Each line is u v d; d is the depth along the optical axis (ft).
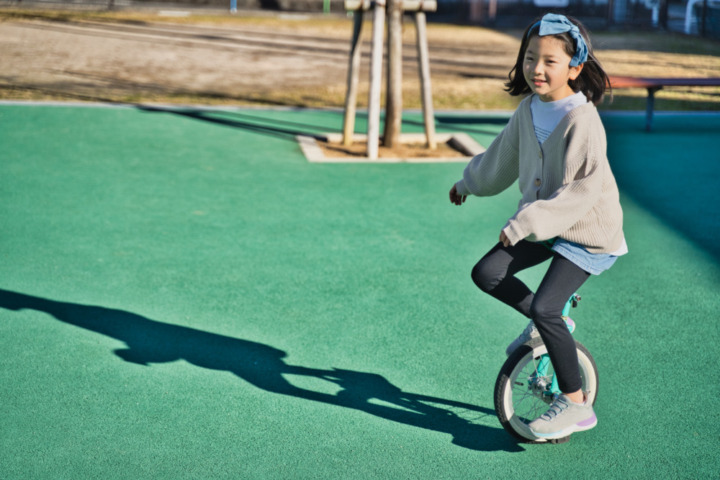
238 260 17.48
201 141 28.96
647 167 27.35
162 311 14.82
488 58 59.72
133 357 13.02
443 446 10.79
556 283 9.70
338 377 12.62
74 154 26.27
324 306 15.21
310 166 25.95
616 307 15.53
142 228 19.38
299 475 10.00
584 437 11.09
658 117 37.32
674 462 10.51
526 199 10.11
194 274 16.61
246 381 12.39
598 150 9.24
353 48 28.12
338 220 20.53
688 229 20.61
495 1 91.35
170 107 35.35
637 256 18.45
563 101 9.42
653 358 13.44
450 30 81.51
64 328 13.96
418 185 24.16
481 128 33.50
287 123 33.06
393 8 27.61
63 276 16.28
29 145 27.17
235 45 59.57
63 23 68.08
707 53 62.23
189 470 10.02
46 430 10.78
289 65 50.85
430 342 13.85
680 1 104.12
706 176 26.21
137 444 10.55
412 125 34.14
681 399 12.13
